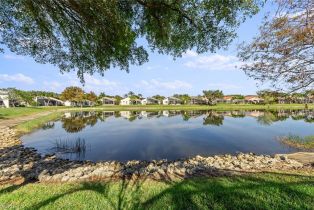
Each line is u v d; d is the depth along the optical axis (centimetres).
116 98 13788
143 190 705
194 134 2609
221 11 644
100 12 607
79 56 814
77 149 1848
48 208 589
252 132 2722
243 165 1078
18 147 1842
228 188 688
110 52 735
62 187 741
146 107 9600
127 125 3578
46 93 11131
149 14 717
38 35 764
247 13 645
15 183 856
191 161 1295
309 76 778
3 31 742
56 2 637
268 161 1203
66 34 741
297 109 7012
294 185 686
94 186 746
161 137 2428
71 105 10819
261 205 582
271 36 745
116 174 898
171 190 693
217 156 1455
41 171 995
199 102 12706
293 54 746
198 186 716
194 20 702
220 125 3475
